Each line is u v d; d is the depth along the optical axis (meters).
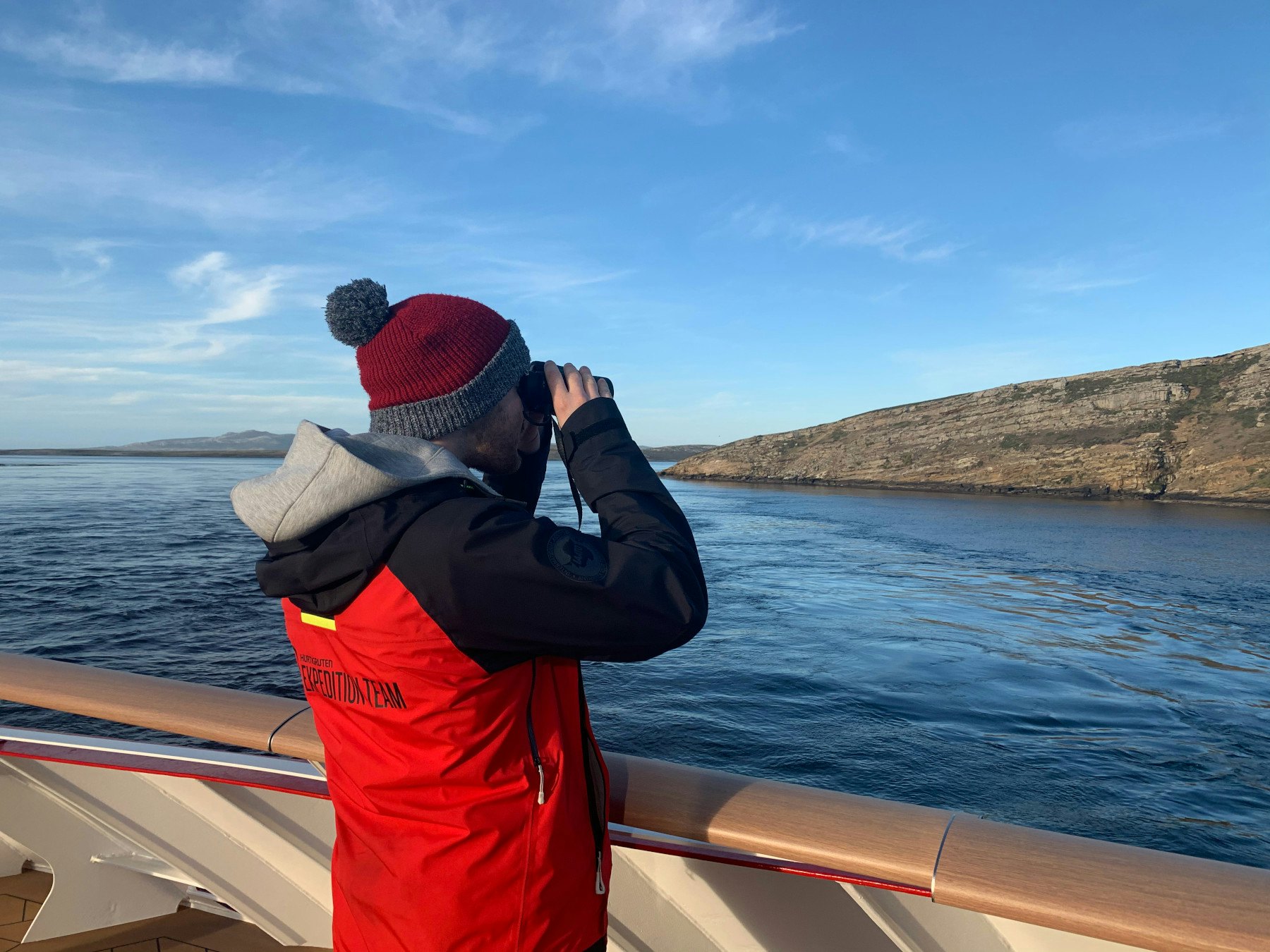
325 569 0.85
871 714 8.09
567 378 1.11
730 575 18.84
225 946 1.76
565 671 0.98
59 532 23.89
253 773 1.40
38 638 10.47
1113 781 6.37
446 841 0.86
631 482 1.00
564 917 0.92
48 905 1.74
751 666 10.08
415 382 0.96
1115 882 0.90
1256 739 7.43
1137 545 24.36
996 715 8.12
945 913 1.10
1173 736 7.54
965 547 24.30
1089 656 10.94
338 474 0.83
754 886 1.21
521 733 0.89
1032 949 1.06
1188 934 0.83
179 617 11.88
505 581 0.80
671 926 1.28
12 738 1.58
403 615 0.82
